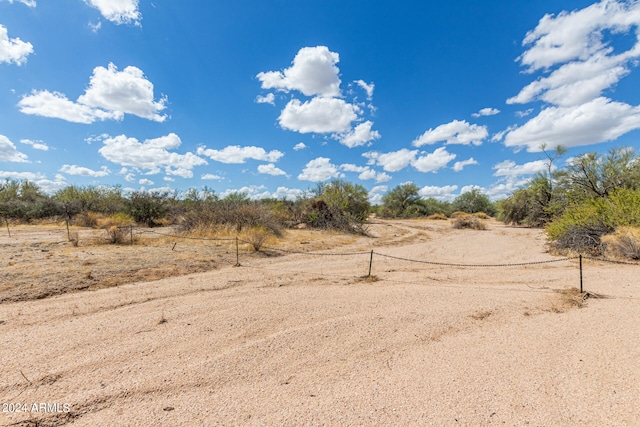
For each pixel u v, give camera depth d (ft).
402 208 151.43
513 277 25.13
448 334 13.46
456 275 26.09
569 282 22.76
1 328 13.44
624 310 15.65
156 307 16.44
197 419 7.85
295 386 9.42
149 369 10.26
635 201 33.55
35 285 19.33
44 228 58.29
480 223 86.02
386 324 14.38
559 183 66.18
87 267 23.93
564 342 12.17
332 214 68.28
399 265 30.94
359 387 9.32
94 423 7.72
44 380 9.54
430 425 7.53
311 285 21.94
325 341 12.59
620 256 30.40
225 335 12.98
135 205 67.15
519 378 9.61
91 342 12.17
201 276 23.88
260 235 40.11
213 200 70.23
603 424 7.43
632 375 9.52
